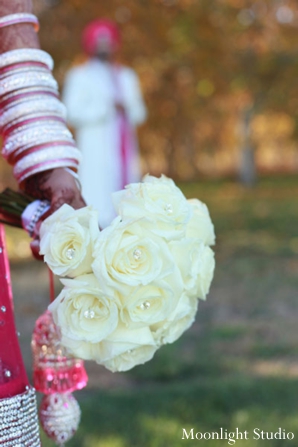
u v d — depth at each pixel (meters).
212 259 1.42
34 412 1.30
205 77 10.67
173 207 1.33
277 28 11.16
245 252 8.84
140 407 3.36
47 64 1.54
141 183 1.36
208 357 4.25
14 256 8.40
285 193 18.59
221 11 9.66
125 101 6.61
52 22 8.86
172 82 12.04
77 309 1.25
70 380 1.48
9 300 1.34
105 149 6.48
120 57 9.49
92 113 6.45
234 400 3.42
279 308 5.68
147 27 9.27
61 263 1.26
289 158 32.25
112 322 1.25
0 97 1.50
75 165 1.52
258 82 10.52
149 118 12.90
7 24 1.49
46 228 1.34
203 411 3.29
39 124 1.48
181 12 9.24
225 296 6.20
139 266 1.26
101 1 8.89
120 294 1.26
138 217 1.28
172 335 1.37
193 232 1.42
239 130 21.66
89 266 1.27
